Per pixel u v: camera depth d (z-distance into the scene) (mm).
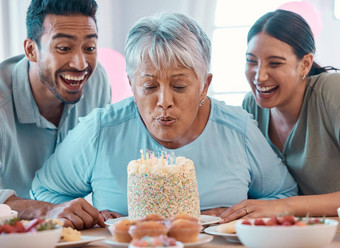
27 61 2035
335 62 3000
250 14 3199
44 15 1877
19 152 2047
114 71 3174
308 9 3035
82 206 1504
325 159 1924
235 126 1770
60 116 2129
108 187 1700
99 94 2287
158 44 1443
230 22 3211
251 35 1923
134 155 1702
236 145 1746
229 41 3223
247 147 1766
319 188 1958
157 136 1528
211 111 1753
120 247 1090
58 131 2113
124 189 1681
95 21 1951
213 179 1682
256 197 1858
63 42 1875
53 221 1174
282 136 2057
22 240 966
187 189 1373
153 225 1057
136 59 1483
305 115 1955
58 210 1498
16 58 2148
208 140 1718
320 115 1924
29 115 2029
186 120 1504
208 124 1733
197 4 3107
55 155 1840
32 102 2025
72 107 2139
